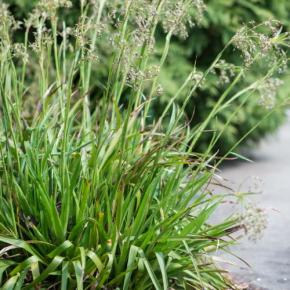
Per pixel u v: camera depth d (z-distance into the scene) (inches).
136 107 183.3
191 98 386.6
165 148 183.8
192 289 175.2
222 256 235.9
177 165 179.6
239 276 217.9
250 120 404.8
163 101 363.9
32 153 171.0
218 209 289.4
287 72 401.7
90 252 156.6
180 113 176.6
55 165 174.6
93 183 165.2
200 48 382.9
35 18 194.1
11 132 166.9
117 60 171.3
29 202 168.4
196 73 186.7
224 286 182.7
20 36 363.6
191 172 190.9
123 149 166.9
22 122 210.5
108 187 170.2
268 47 171.8
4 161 175.0
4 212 166.2
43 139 180.2
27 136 181.2
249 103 392.2
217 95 388.8
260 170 397.4
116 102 173.2
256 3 394.6
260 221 153.3
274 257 236.2
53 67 334.0
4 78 186.1
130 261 158.2
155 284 155.8
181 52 379.6
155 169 175.2
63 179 165.8
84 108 189.6
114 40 172.4
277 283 212.4
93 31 194.4
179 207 180.4
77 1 344.5
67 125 178.1
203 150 397.4
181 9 178.7
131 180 171.9
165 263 168.2
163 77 368.2
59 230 161.2
